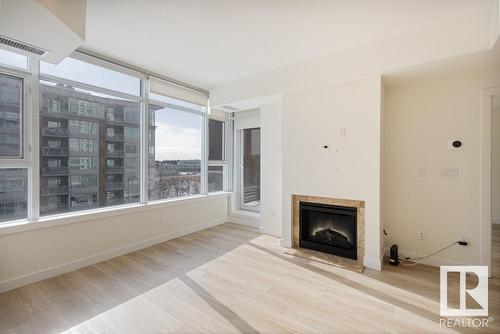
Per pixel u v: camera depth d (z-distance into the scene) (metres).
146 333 1.85
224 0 2.10
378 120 2.87
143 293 2.39
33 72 2.66
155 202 3.89
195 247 3.68
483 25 2.23
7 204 2.56
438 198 2.97
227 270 2.89
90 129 3.21
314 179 3.36
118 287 2.50
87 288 2.48
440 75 2.87
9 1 1.48
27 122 2.64
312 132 3.37
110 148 3.41
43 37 1.94
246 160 5.21
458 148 2.85
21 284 2.50
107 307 2.16
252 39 2.78
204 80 4.19
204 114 4.79
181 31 2.62
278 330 1.88
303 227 3.59
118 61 3.39
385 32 2.62
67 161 3.00
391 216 3.26
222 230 4.62
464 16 2.32
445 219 2.93
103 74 3.29
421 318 2.01
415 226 3.11
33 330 1.87
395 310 2.12
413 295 2.35
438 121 2.96
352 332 1.86
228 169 5.36
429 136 3.01
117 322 1.97
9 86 2.55
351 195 3.07
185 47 2.98
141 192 3.75
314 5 2.16
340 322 1.97
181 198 4.30
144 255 3.37
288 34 2.67
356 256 3.12
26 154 2.64
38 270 2.63
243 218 5.04
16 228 2.46
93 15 2.32
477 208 2.76
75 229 2.93
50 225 2.70
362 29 2.56
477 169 2.76
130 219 3.51
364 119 2.96
